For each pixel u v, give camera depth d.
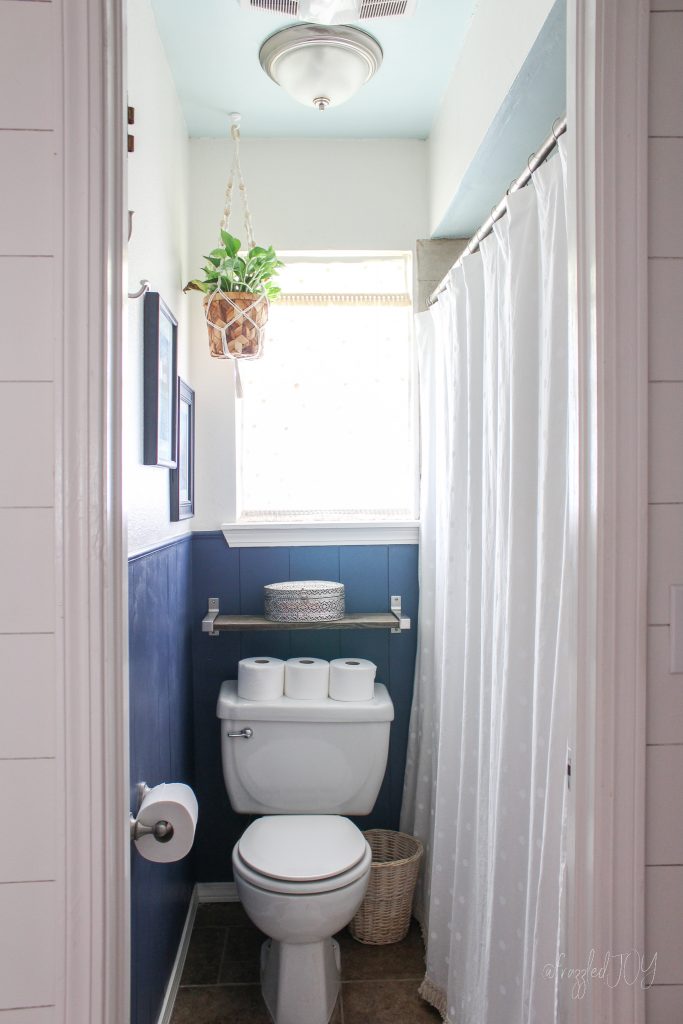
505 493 1.60
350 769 2.28
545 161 1.38
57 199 0.96
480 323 1.89
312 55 1.95
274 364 2.64
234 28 1.92
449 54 2.08
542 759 1.37
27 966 0.96
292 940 1.86
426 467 2.45
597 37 0.99
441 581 2.26
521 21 1.52
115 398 1.01
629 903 1.00
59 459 0.96
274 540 2.54
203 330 2.53
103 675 0.97
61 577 0.96
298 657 2.52
